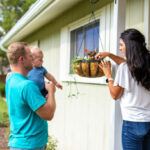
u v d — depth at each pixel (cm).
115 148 413
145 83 321
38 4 766
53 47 910
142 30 447
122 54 417
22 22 1033
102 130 556
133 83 328
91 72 398
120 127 414
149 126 328
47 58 992
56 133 835
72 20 720
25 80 299
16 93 297
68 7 723
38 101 291
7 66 2552
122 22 425
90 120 609
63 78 778
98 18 589
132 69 320
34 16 882
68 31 757
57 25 859
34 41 1215
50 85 310
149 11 434
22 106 298
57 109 829
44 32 1036
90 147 607
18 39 1480
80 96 665
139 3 459
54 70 895
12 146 305
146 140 332
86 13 634
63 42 788
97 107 578
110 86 347
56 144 777
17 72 306
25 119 301
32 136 301
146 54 325
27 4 2447
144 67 319
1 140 927
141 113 327
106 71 373
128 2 491
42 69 400
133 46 322
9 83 308
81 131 655
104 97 550
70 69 743
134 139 330
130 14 484
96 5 588
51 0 675
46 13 802
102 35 562
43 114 294
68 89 743
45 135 312
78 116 675
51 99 302
